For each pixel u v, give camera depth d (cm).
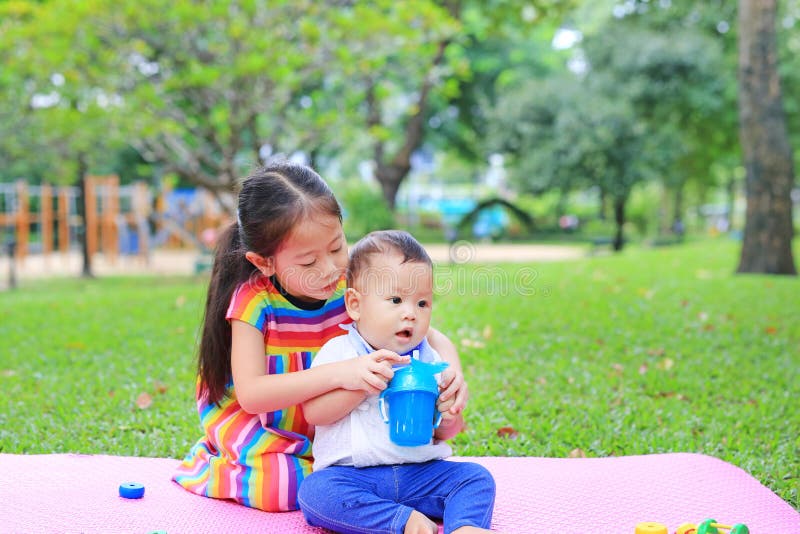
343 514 232
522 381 470
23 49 956
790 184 1010
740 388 461
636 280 905
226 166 1034
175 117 1037
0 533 237
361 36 971
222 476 270
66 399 432
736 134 2036
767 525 252
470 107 2450
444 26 1008
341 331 275
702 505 268
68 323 669
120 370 500
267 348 267
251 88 967
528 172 1741
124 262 1780
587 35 1934
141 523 247
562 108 1714
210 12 916
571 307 700
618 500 272
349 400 241
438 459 250
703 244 1766
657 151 1714
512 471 305
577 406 423
